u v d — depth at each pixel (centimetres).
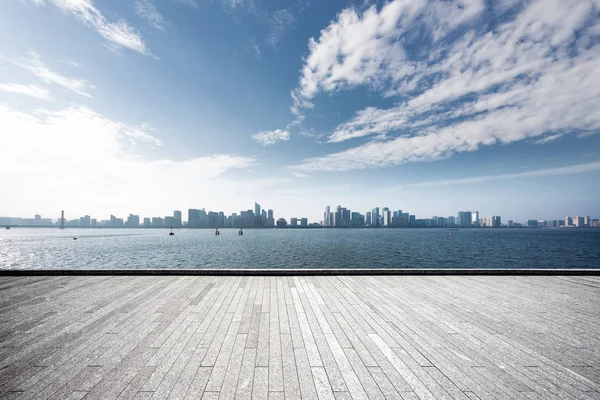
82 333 410
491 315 495
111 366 318
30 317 476
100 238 9244
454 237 9662
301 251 4409
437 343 383
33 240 8112
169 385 281
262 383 286
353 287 689
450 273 829
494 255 3894
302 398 263
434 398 263
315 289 670
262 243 6438
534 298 602
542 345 379
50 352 351
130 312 503
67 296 605
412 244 6019
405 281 755
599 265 3073
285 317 480
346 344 378
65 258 3584
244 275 815
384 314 498
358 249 4756
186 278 780
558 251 4534
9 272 794
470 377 300
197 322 455
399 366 322
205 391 272
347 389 277
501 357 345
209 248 5038
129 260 3341
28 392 268
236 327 435
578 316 492
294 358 339
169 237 9981
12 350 356
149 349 360
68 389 274
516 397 266
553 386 285
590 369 319
